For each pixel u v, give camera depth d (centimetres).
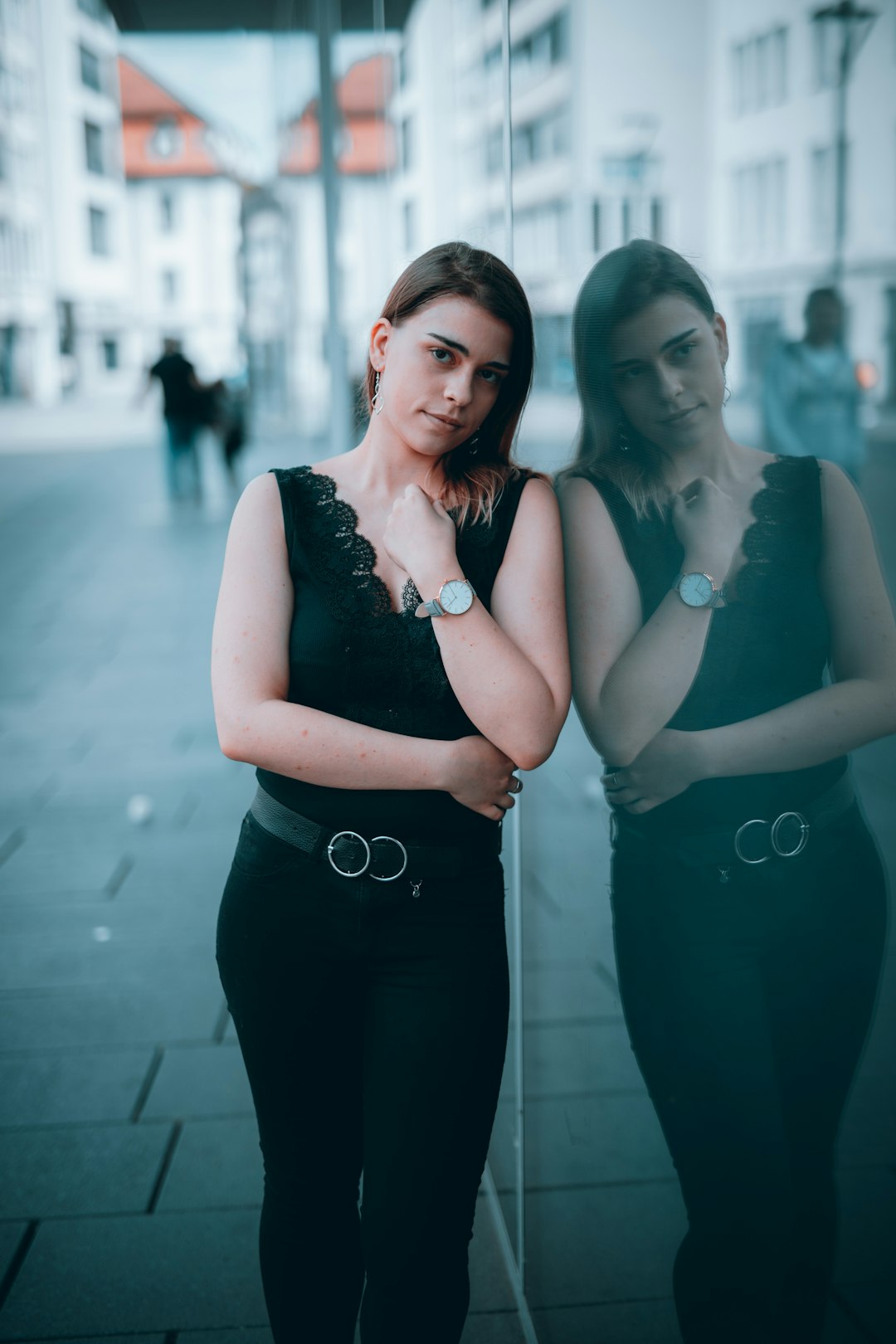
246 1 859
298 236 1759
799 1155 126
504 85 181
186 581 943
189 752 541
